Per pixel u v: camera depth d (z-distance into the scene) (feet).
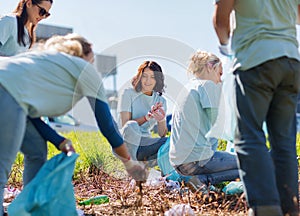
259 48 8.72
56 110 9.11
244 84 8.82
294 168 9.02
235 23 9.31
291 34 9.09
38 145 9.84
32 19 12.84
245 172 8.61
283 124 9.09
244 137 8.71
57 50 9.46
